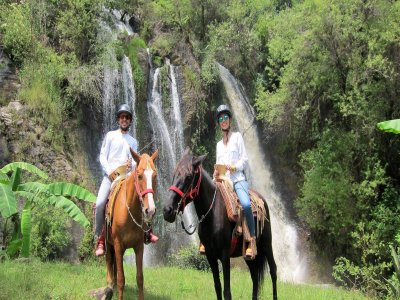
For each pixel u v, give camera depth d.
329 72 21.03
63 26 20.47
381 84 20.20
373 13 19.94
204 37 29.50
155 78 23.14
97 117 19.80
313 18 21.00
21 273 9.84
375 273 18.78
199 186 7.02
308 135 23.62
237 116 26.83
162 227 21.14
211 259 7.28
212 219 7.12
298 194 24.89
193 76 24.81
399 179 21.50
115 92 20.58
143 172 6.88
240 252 7.74
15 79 18.25
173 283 10.62
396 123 8.67
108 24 23.22
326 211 21.39
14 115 16.78
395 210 20.30
